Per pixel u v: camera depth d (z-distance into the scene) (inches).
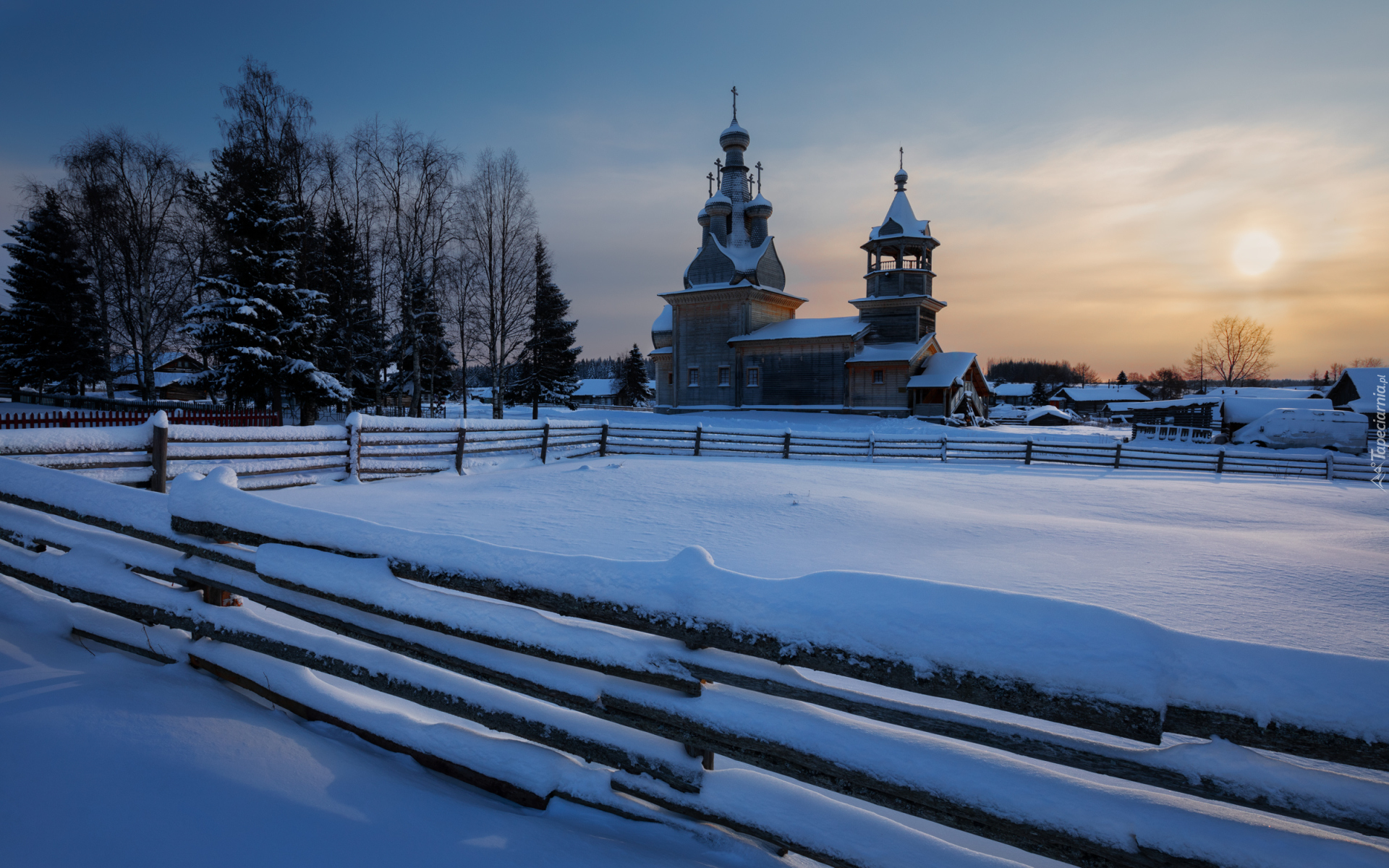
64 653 122.0
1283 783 55.7
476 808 86.5
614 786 87.6
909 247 1667.1
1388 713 52.2
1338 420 1213.7
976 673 64.9
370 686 105.2
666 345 2015.3
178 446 329.4
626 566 86.8
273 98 1048.2
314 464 409.4
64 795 79.4
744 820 78.5
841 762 73.2
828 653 71.6
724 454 880.3
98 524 137.5
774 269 1828.2
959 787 67.9
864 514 382.6
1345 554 307.6
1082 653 61.5
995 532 336.5
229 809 80.4
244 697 114.1
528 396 2005.4
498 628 93.1
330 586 105.3
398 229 1162.0
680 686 82.7
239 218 1016.2
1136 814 61.5
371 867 72.7
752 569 243.1
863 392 1606.8
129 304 1353.3
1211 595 223.1
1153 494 549.0
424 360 1598.2
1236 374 3784.5
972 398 1679.4
